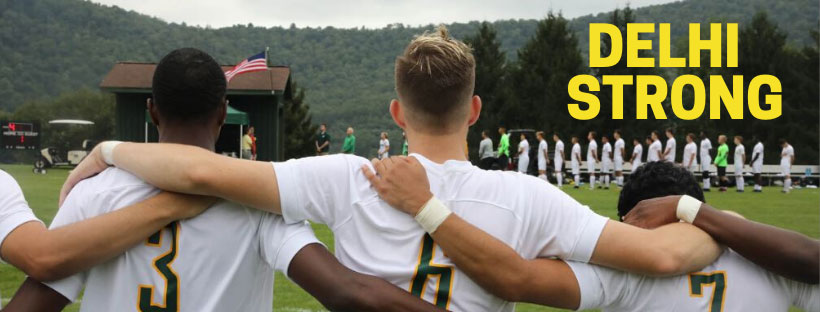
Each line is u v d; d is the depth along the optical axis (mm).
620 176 27641
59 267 1980
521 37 122188
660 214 2203
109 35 103000
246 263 2125
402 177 1963
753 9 107438
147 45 103312
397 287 1934
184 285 2064
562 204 2062
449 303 1957
